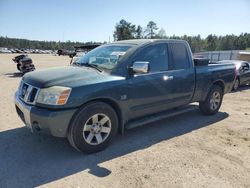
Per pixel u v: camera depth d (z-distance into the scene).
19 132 4.93
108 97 4.09
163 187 3.24
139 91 4.54
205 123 5.87
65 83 3.80
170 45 5.24
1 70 17.78
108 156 4.04
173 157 4.06
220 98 6.65
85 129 3.92
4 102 7.36
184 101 5.59
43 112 3.65
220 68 6.45
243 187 3.31
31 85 3.97
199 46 99.25
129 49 4.65
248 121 6.12
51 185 3.22
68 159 3.90
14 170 3.55
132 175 3.50
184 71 5.41
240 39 108.25
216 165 3.84
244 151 4.38
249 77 11.98
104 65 4.58
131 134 5.03
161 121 5.94
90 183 3.29
